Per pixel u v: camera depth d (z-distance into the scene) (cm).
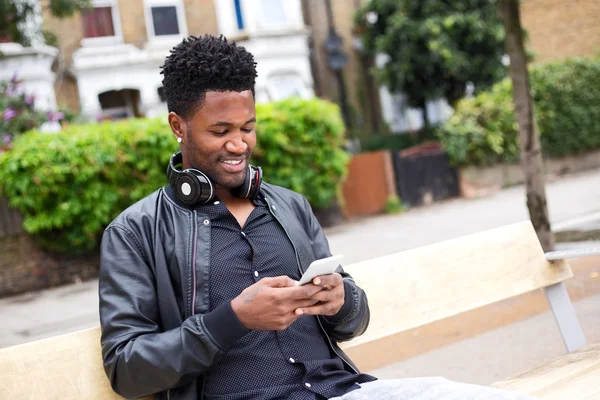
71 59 1719
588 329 421
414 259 269
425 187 1520
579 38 2150
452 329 485
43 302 882
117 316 186
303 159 1223
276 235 212
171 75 202
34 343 193
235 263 201
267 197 219
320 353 210
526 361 392
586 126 1798
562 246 745
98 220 1010
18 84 1280
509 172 1630
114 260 193
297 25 2030
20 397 186
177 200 206
